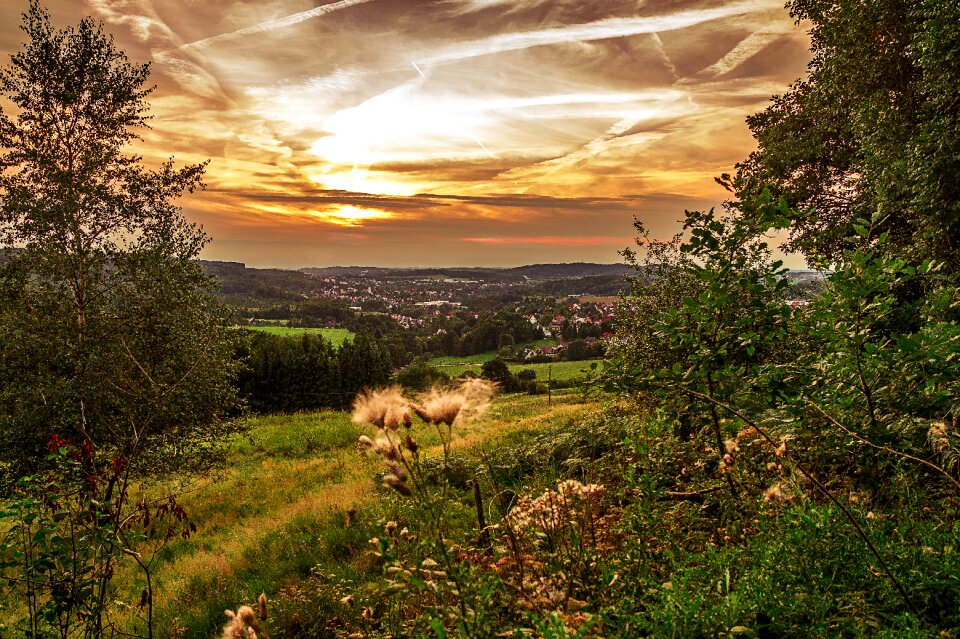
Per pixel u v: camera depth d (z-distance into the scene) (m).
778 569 2.33
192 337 12.48
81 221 12.31
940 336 2.82
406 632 2.41
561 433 7.00
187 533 4.75
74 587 3.90
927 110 9.35
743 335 3.54
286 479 15.06
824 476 3.28
